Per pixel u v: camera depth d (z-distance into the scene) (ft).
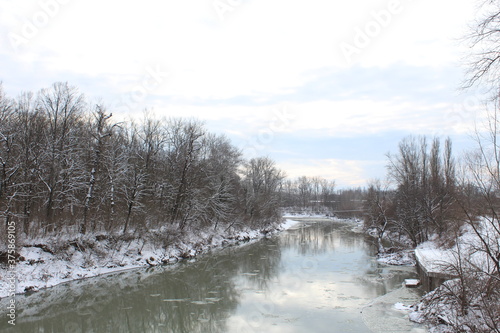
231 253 143.02
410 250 125.90
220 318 66.64
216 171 167.22
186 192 142.41
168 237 126.82
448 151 135.33
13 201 85.76
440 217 111.55
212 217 163.94
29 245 86.53
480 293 47.11
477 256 60.54
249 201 211.61
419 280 88.69
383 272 103.96
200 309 72.18
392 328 58.65
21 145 94.63
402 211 139.85
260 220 224.53
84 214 102.58
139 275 100.63
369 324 60.95
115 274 99.55
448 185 96.02
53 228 95.45
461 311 50.24
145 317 68.59
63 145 102.01
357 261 122.62
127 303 76.23
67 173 99.96
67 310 71.20
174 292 84.74
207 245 152.35
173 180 148.77
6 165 85.51
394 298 76.69
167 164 153.89
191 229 152.15
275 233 228.02
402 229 144.46
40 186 99.19
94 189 112.47
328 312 68.28
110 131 109.09
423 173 137.49
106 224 112.68
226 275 102.53
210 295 81.97
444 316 53.72
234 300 77.82
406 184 142.51
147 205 133.08
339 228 265.95
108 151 113.50
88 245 100.27
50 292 80.02
